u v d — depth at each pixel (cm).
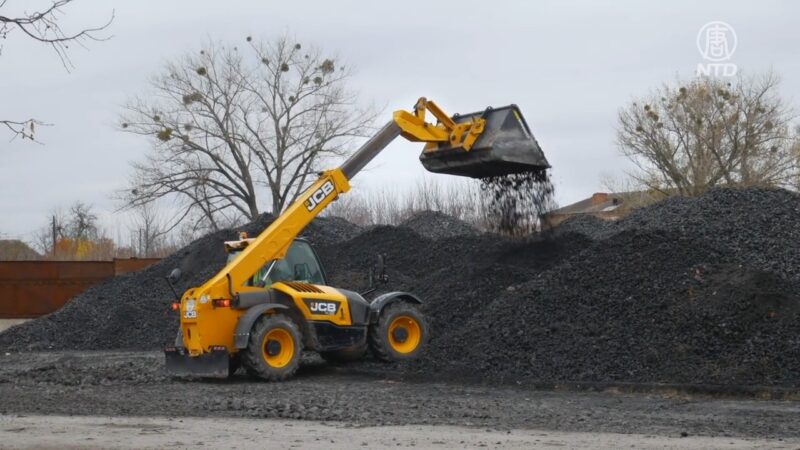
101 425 1006
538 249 1956
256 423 1021
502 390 1362
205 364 1461
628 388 1310
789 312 1368
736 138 4222
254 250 1509
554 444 863
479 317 1634
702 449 832
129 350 2244
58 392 1359
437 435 925
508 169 1653
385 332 1605
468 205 3984
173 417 1078
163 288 2556
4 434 938
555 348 1462
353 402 1213
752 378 1255
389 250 2411
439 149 1634
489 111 1620
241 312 1493
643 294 1534
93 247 5034
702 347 1359
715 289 1476
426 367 1516
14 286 2889
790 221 1873
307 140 4403
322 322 1547
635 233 1712
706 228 1870
